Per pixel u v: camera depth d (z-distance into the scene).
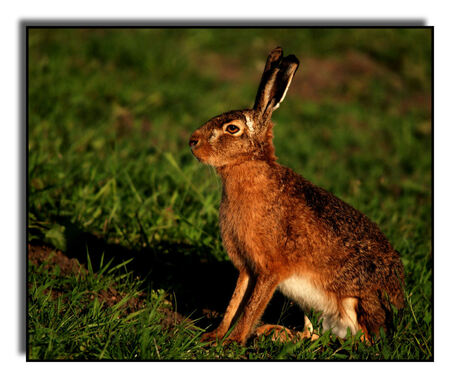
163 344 8.03
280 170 9.25
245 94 22.03
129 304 9.24
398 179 17.33
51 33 23.58
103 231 11.37
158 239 11.45
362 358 8.41
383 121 22.22
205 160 9.09
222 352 8.31
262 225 8.88
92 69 21.25
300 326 10.21
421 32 30.39
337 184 15.79
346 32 30.05
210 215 12.11
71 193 12.09
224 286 10.74
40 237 10.62
